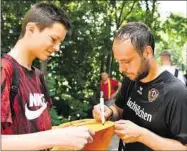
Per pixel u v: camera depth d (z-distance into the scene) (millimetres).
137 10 12078
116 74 10875
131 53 1702
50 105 1882
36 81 1721
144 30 1752
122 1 11836
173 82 1764
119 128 1691
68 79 9508
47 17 1638
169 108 1726
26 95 1596
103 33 9906
